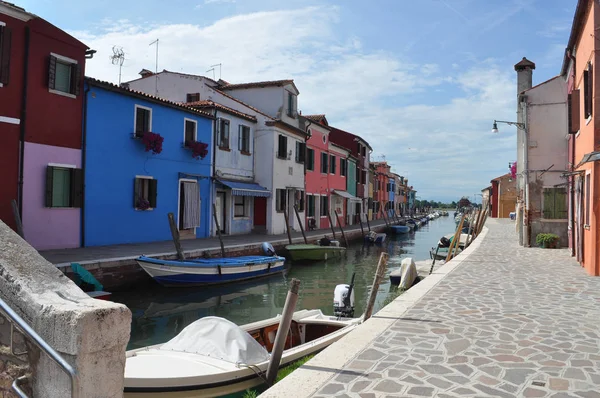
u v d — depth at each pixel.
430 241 37.47
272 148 25.19
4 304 2.66
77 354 2.50
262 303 13.23
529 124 18.72
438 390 3.81
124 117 16.89
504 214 54.59
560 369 4.34
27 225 13.66
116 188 16.58
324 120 34.34
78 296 2.87
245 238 21.91
